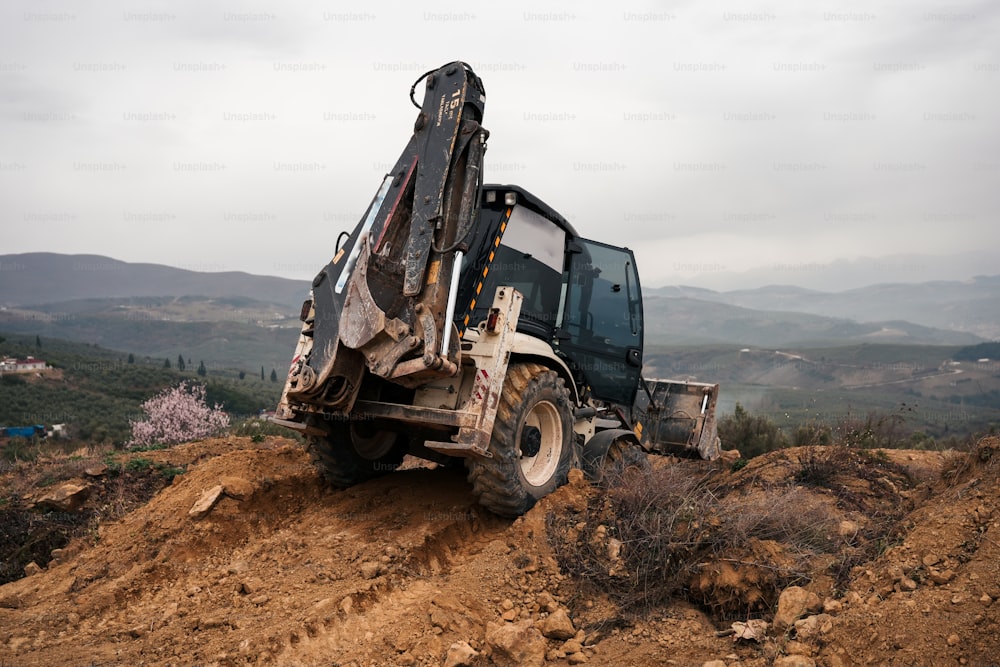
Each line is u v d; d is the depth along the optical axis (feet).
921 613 11.21
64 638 13.96
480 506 19.27
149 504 20.43
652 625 14.03
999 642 10.32
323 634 13.44
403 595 15.01
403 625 13.65
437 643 13.28
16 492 21.97
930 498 15.48
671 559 15.02
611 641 13.67
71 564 17.72
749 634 12.57
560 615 14.06
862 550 14.21
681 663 12.45
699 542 14.92
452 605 14.33
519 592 15.35
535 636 13.25
